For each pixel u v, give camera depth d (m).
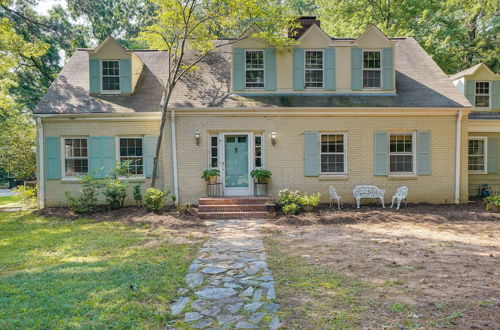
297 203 11.12
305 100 12.52
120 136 12.81
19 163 16.08
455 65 21.41
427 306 4.16
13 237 8.39
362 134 12.38
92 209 11.88
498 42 21.44
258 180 12.01
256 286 4.99
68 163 12.91
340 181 12.38
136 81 13.91
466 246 7.15
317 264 5.95
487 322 3.71
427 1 21.41
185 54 14.52
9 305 4.19
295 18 13.27
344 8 23.42
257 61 12.95
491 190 14.31
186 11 11.78
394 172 12.67
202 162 12.20
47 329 3.61
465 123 12.56
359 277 5.24
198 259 6.39
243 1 11.29
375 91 12.90
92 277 5.30
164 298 4.56
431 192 12.49
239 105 12.12
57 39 26.06
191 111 12.01
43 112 12.34
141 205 12.41
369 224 9.64
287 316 4.00
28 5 24.14
